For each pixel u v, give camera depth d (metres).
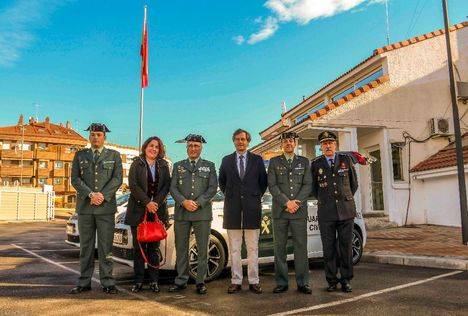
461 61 14.29
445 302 4.48
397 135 13.35
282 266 5.20
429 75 13.89
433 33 14.06
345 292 5.10
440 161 12.71
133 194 5.23
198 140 5.42
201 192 5.29
